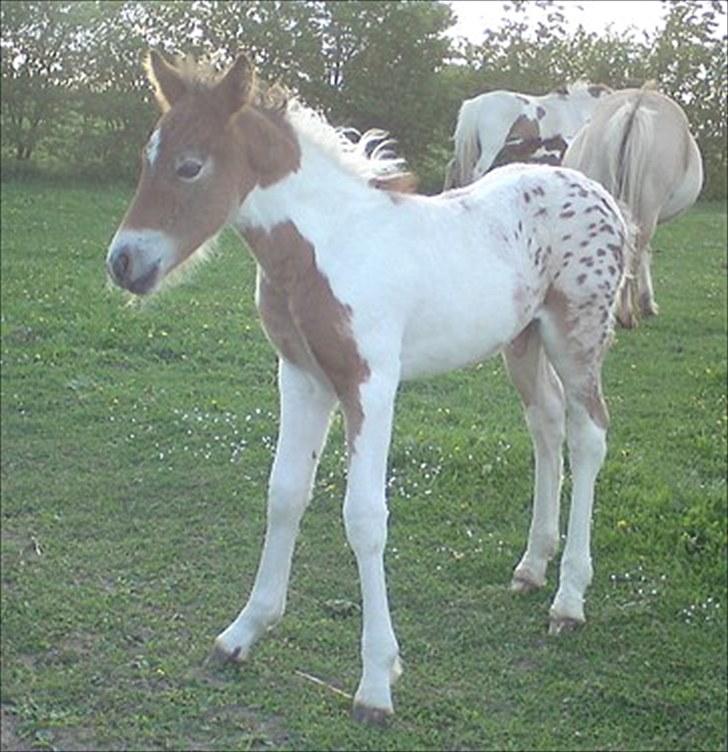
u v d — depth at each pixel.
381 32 10.67
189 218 2.21
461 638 2.60
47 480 3.40
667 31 11.46
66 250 6.66
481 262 2.42
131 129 10.12
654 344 5.07
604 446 2.62
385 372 2.28
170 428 3.78
